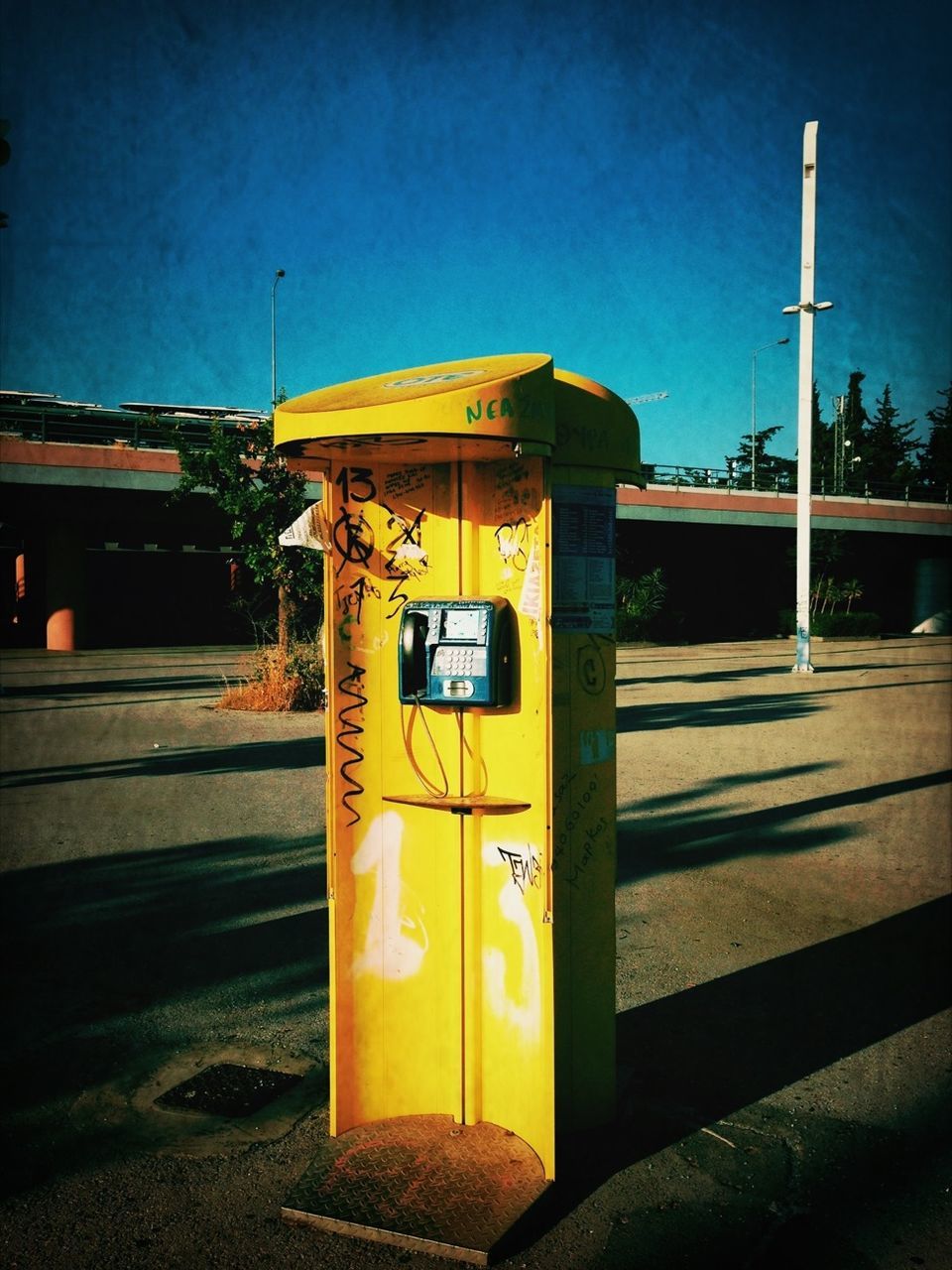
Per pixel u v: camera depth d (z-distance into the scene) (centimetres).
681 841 693
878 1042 389
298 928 515
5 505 2805
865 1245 268
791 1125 328
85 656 2662
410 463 319
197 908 546
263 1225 276
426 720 317
